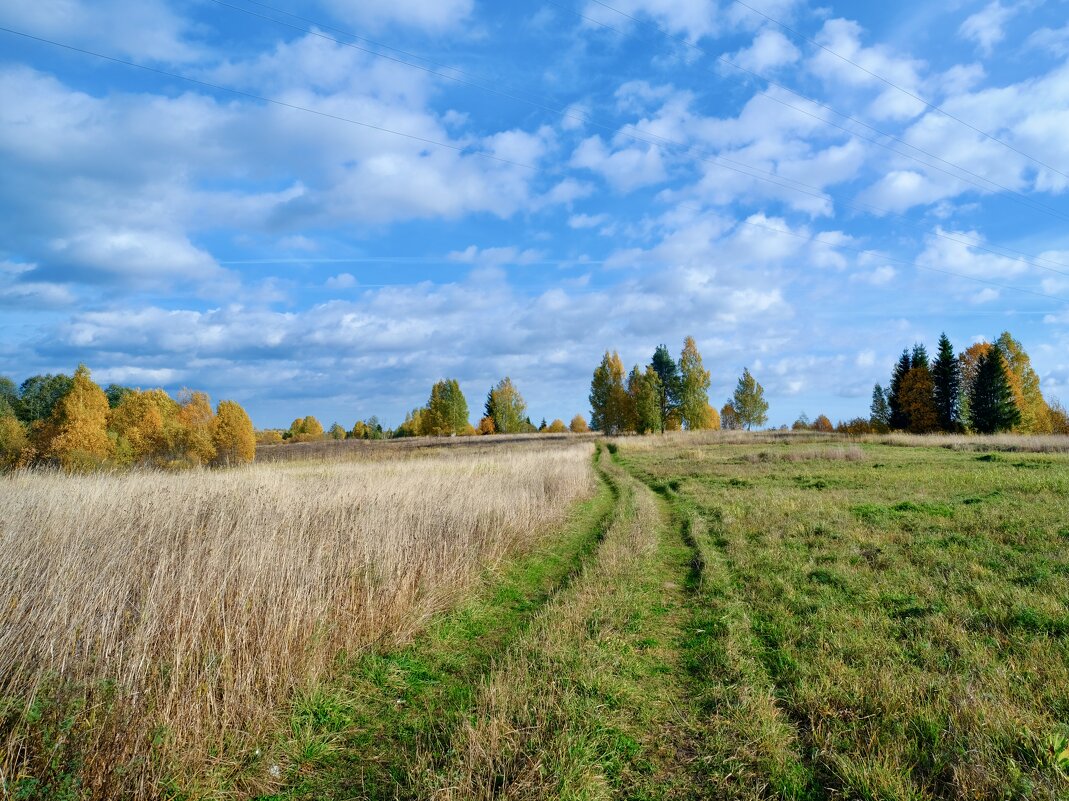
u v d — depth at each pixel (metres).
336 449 48.31
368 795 3.62
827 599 6.82
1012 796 3.13
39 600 4.64
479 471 17.91
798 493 15.86
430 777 3.56
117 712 3.61
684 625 6.53
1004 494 13.65
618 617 6.43
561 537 11.78
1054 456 22.73
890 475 18.83
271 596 5.31
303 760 4.04
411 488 11.49
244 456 33.66
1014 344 54.84
